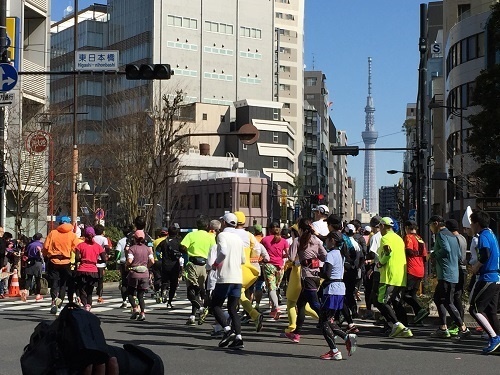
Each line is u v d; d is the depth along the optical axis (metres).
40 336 5.92
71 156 42.69
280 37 138.38
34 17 43.59
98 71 19.16
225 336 12.54
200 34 113.50
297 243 12.87
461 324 13.73
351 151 33.38
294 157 125.88
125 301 20.34
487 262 12.20
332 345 11.46
